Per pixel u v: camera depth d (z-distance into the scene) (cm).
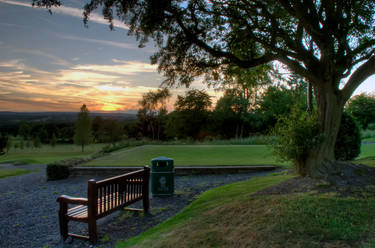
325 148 653
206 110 5466
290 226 379
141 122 6206
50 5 639
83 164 1405
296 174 715
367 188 518
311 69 695
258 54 1018
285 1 685
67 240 484
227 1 803
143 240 434
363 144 2217
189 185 969
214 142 2664
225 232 394
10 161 2567
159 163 812
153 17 753
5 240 514
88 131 5100
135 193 624
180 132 5581
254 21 773
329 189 534
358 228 358
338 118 672
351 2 649
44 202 833
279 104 3922
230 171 1189
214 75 995
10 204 821
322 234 348
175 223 504
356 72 674
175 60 895
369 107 4747
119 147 2384
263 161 1370
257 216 433
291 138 666
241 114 4719
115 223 571
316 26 644
